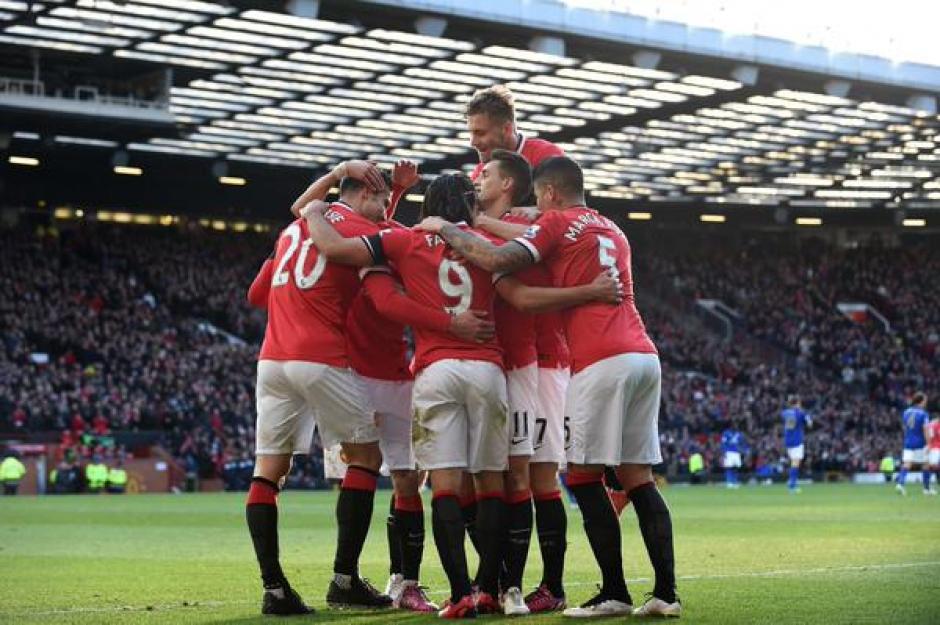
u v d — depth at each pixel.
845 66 66.31
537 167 13.87
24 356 72.44
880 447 86.31
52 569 19.55
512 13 56.44
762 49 63.56
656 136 78.81
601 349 12.97
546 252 13.11
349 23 54.53
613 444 12.90
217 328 86.50
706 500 48.56
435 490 13.18
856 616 12.51
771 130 77.75
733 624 12.00
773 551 22.19
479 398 13.09
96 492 62.47
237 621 12.83
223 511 41.25
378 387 14.42
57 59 60.94
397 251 13.38
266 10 52.38
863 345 101.56
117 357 76.00
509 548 13.54
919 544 23.69
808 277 107.94
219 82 64.56
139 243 88.69
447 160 83.81
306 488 68.19
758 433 85.31
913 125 77.06
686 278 105.44
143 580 17.62
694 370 95.62
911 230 110.44
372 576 18.75
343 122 73.25
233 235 92.75
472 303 13.19
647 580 17.08
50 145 73.38
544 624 12.33
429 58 60.94
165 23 54.75
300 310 13.80
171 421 70.31
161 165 82.81
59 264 82.56
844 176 92.12
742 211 103.88
